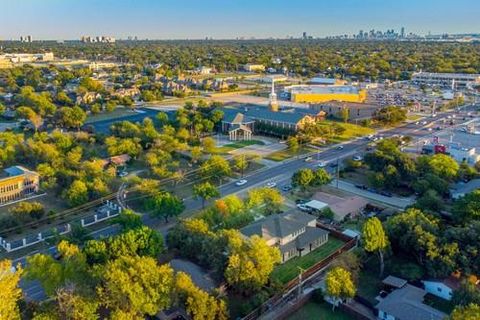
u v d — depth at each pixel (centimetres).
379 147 16350
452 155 16962
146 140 18538
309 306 8494
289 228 10362
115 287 7269
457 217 10612
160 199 11700
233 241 8725
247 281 8244
